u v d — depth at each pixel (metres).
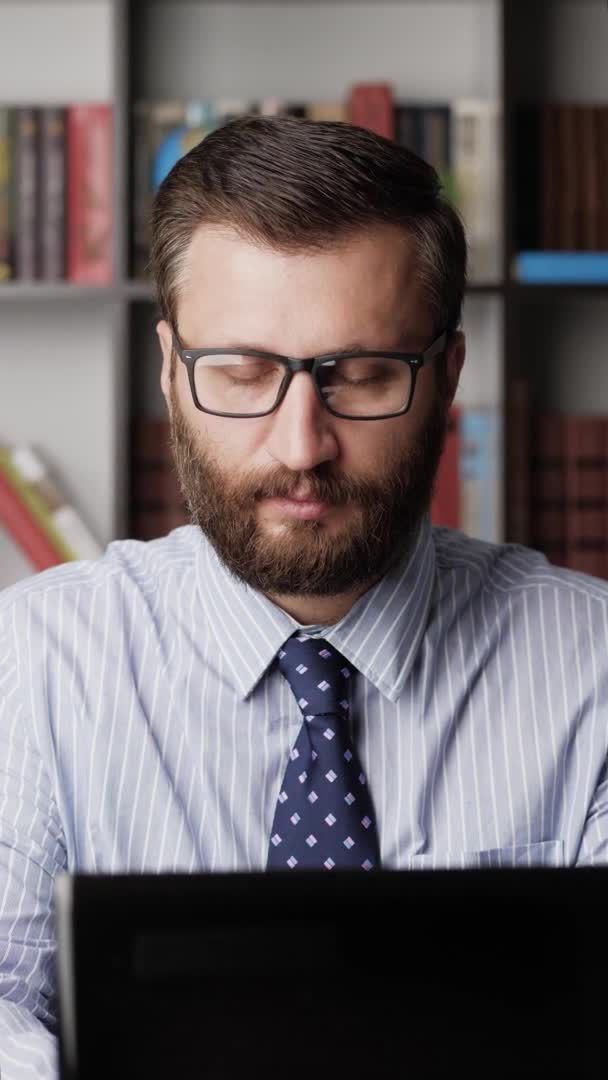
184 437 1.15
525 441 2.42
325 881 0.60
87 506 2.70
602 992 0.60
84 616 1.32
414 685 1.26
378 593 1.24
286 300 1.06
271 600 1.23
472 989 0.59
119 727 1.25
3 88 2.67
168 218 1.14
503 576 1.38
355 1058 0.59
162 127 2.40
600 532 2.43
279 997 0.59
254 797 1.22
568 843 1.25
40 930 1.19
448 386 1.22
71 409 2.70
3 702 1.27
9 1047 0.99
